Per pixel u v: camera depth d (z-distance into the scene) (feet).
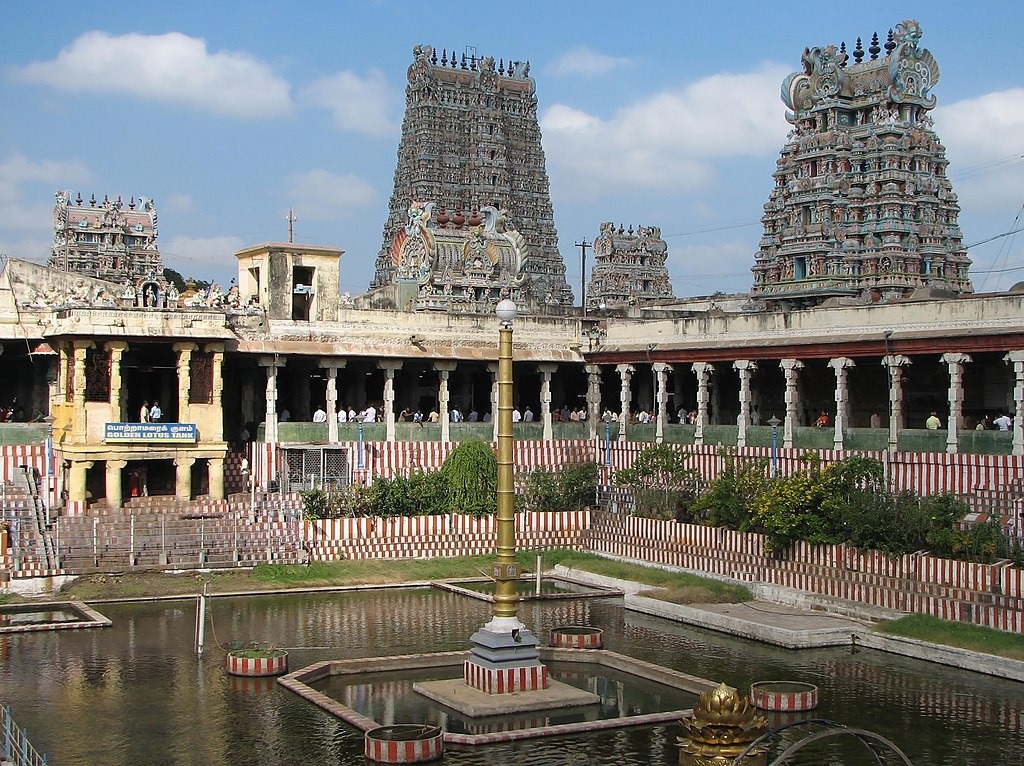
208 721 110.93
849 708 117.50
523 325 223.92
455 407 235.81
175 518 182.80
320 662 127.95
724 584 168.45
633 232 373.20
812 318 184.85
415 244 313.32
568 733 107.96
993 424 174.81
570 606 168.04
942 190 276.21
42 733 107.14
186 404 189.78
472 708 112.57
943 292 211.20
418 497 193.77
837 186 271.49
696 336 203.72
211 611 157.17
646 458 199.41
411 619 155.22
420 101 449.48
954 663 133.49
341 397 225.76
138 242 396.98
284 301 209.05
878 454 171.83
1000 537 145.28
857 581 154.61
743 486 176.24
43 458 187.62
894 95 272.51
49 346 191.42
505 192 442.50
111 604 159.02
